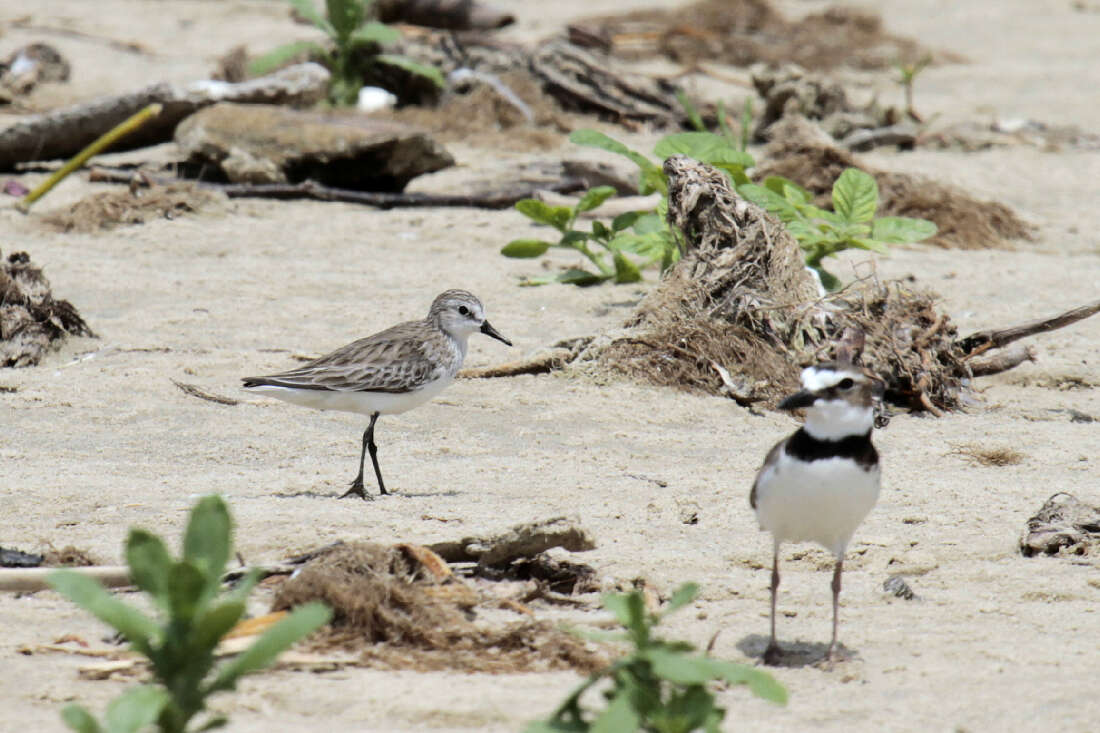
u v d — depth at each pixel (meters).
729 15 36.03
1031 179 23.95
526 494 10.59
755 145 26.03
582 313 16.08
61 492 10.22
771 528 7.86
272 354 14.19
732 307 14.18
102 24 35.03
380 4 32.62
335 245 18.70
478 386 13.61
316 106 24.95
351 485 10.84
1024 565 9.26
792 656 7.84
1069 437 12.45
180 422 12.28
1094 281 17.69
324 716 6.85
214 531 5.81
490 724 6.77
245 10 37.66
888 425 12.90
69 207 19.62
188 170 21.67
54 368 13.66
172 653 5.59
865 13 38.00
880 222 15.62
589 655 7.64
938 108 29.67
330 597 7.89
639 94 27.22
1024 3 41.66
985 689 7.33
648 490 10.75
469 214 20.53
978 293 17.09
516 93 26.80
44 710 6.81
